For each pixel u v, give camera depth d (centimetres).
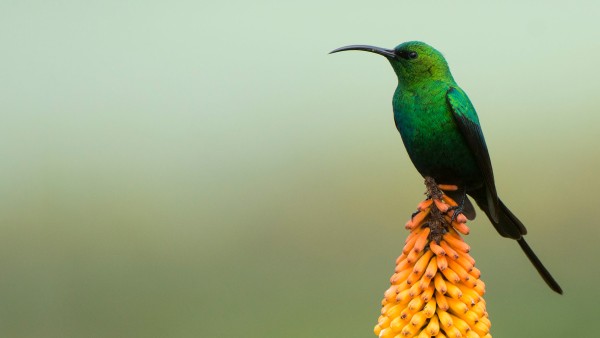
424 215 1055
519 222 1204
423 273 1031
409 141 1263
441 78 1254
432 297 1029
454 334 1003
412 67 1262
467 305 1023
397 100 1280
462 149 1230
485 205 1300
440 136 1230
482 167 1213
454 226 1059
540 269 1208
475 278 1031
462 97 1230
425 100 1238
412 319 1009
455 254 1021
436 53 1263
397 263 1060
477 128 1218
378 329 1038
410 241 1051
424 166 1266
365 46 1323
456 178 1257
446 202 1066
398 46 1289
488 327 1032
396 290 1034
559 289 1202
